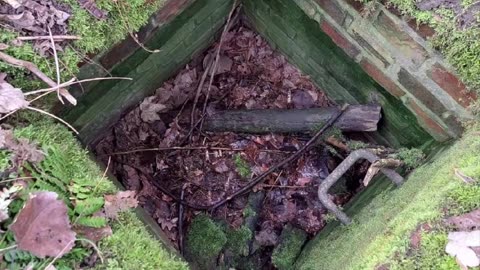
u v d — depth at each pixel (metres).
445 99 1.95
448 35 1.72
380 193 2.20
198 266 2.54
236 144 2.93
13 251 1.33
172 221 2.78
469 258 1.41
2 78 1.56
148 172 2.86
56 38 1.64
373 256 1.52
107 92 2.25
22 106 1.53
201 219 2.65
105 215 1.51
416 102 2.09
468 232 1.45
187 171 2.90
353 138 2.74
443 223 1.50
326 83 2.71
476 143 1.76
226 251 2.60
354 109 2.48
